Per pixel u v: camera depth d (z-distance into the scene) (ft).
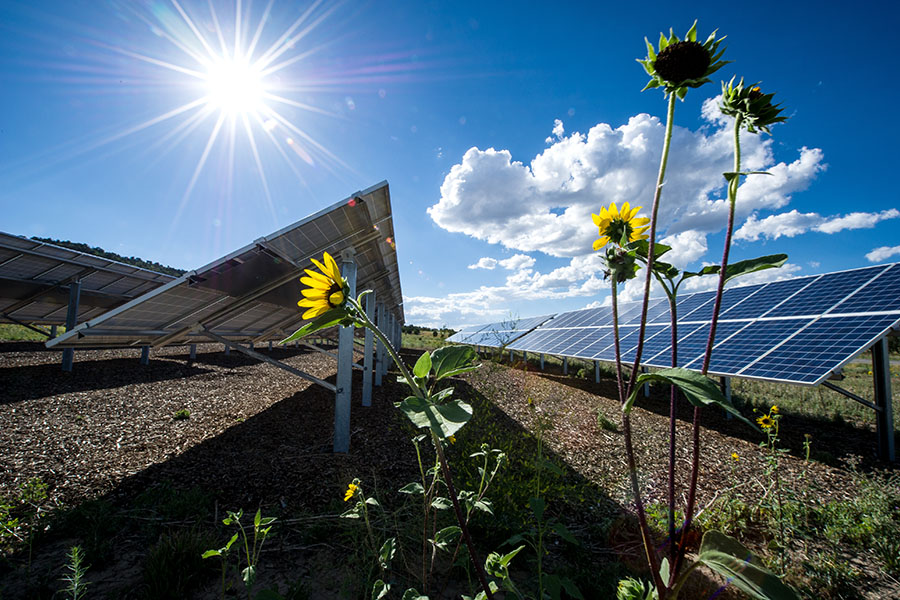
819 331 21.66
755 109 3.58
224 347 64.95
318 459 16.72
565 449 18.22
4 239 26.48
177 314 20.03
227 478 14.71
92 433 18.92
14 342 48.34
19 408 21.94
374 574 8.79
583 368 49.83
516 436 19.15
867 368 64.34
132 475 14.66
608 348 35.37
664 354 29.40
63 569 9.20
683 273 3.97
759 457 17.99
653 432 21.91
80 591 8.41
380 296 38.96
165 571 8.61
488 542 10.36
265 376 38.60
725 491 13.92
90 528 10.83
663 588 3.55
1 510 10.09
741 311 29.99
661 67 3.51
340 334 18.03
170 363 42.42
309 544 10.53
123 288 41.29
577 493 13.24
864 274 25.40
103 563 9.55
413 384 3.75
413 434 18.45
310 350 71.82
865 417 27.09
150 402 25.55
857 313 21.43
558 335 52.06
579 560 9.77
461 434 16.92
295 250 16.85
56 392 26.03
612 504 12.98
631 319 42.55
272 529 11.16
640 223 4.38
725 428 23.31
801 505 11.37
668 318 36.42
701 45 3.49
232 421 22.45
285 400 28.50
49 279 33.01
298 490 13.83
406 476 14.92
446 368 3.77
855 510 11.53
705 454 18.24
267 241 14.76
